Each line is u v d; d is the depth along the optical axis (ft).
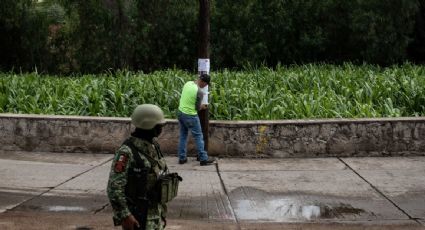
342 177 30.99
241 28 107.96
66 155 37.60
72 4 108.88
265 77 61.36
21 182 29.07
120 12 107.96
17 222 22.11
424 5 109.19
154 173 12.84
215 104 43.75
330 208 24.85
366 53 103.65
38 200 25.66
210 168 33.53
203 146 34.55
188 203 25.44
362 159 36.55
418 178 30.68
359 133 37.40
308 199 26.32
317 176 31.27
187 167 33.78
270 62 112.88
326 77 59.26
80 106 46.29
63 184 28.81
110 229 21.36
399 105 48.93
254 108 44.50
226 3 107.24
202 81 35.27
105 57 109.09
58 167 33.24
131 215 12.46
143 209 12.54
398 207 24.99
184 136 34.71
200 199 26.17
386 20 100.27
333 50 112.16
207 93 35.83
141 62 112.47
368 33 100.94
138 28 108.68
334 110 44.04
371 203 25.67
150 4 108.88
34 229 21.21
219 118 43.34
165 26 108.88
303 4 108.58
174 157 37.11
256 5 108.68
